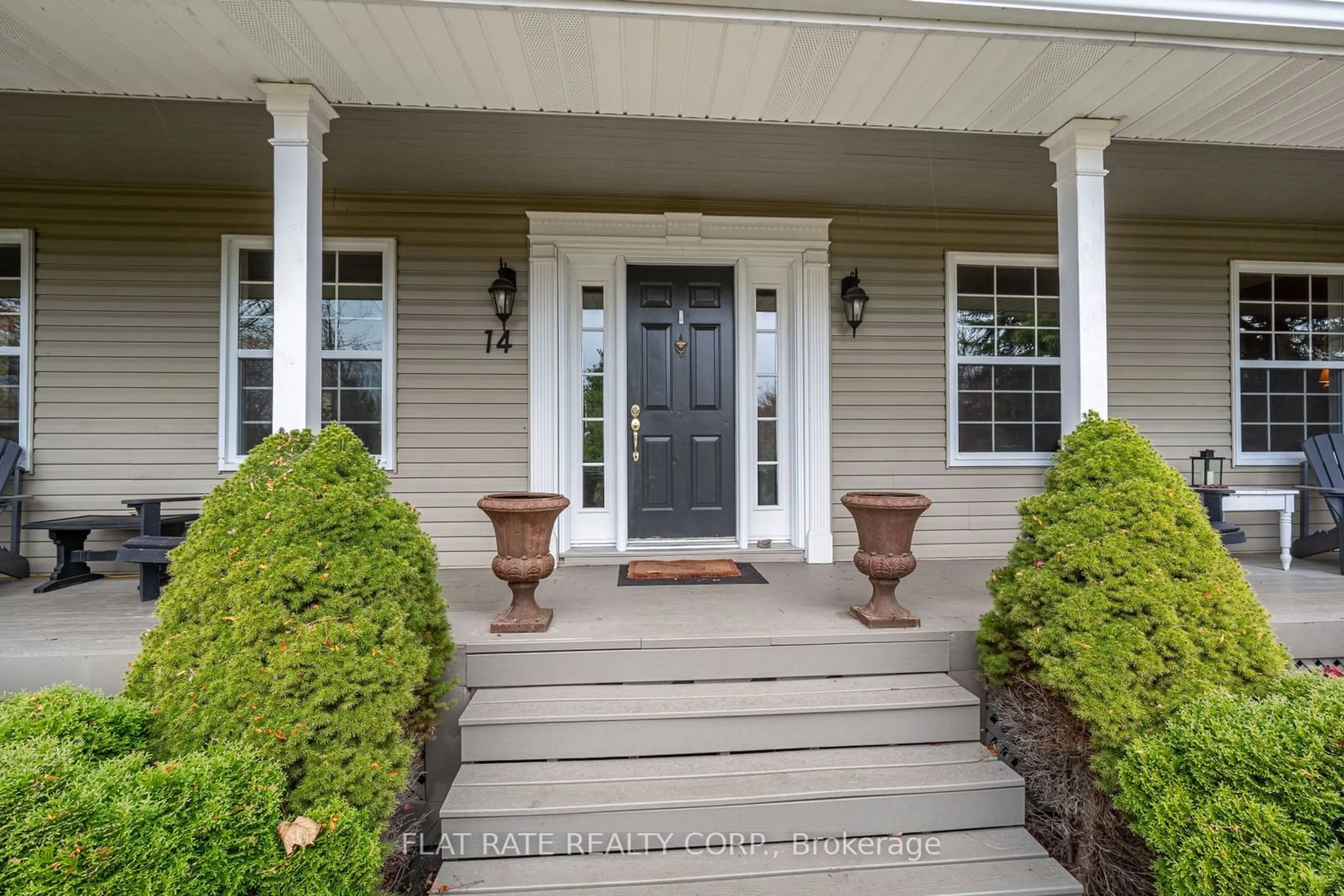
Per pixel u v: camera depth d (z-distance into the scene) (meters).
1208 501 3.94
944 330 4.44
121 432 4.01
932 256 4.43
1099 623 2.07
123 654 2.44
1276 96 2.62
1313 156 3.63
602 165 3.72
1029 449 4.56
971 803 2.11
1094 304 2.83
